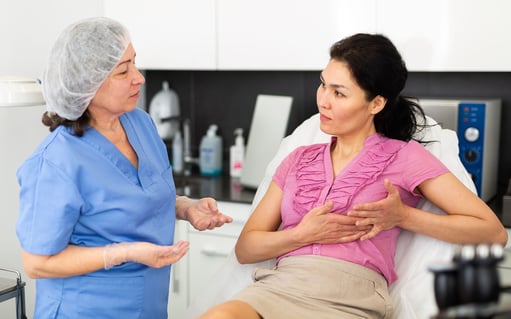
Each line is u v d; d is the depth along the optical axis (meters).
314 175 1.83
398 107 1.87
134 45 2.95
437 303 0.95
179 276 2.80
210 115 3.23
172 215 1.82
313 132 2.07
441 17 2.40
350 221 1.71
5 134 2.56
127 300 1.69
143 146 1.79
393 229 1.80
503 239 1.75
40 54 2.68
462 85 2.75
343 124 1.76
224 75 3.17
